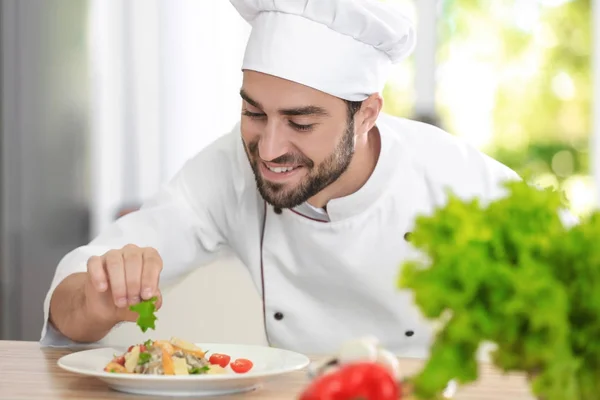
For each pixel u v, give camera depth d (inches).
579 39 171.3
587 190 172.6
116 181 164.9
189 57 168.2
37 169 154.3
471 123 174.7
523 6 172.4
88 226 161.8
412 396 39.8
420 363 64.5
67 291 71.9
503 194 82.7
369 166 80.8
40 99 153.9
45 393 52.7
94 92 161.0
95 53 160.9
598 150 169.9
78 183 159.6
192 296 92.9
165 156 168.1
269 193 70.7
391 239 81.6
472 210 38.9
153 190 167.5
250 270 86.1
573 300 37.3
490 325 36.3
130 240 80.8
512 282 35.9
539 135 173.5
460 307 36.4
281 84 68.4
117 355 62.2
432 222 38.5
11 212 151.7
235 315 92.8
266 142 68.4
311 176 70.3
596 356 37.4
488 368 62.6
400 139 83.4
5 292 151.1
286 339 84.9
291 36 69.4
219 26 169.0
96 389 54.1
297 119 68.7
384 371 36.4
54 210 156.9
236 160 85.7
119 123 165.0
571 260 37.5
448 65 174.7
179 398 52.4
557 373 36.2
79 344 72.1
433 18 173.5
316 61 69.1
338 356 43.3
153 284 61.9
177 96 168.1
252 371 58.3
